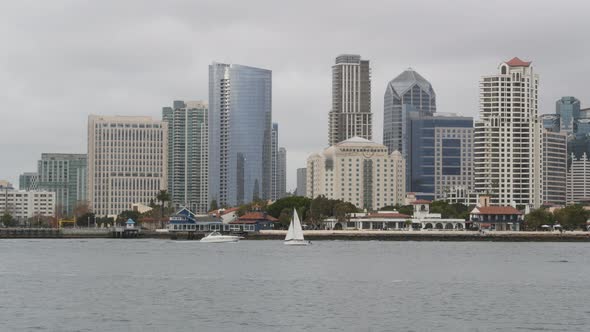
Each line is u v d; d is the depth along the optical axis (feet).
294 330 510.17
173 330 510.99
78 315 563.48
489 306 605.73
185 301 629.10
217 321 540.52
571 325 528.22
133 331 507.71
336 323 533.14
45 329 513.45
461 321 540.93
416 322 537.24
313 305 608.19
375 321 540.11
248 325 526.16
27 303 618.44
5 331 507.71
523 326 524.11
